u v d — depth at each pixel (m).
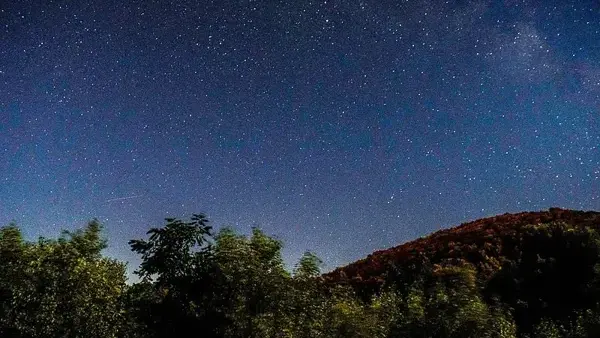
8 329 14.80
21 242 16.53
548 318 28.03
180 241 10.84
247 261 11.62
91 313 15.22
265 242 12.60
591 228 37.03
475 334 14.89
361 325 17.23
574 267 32.31
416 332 15.56
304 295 13.88
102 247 17.20
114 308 15.39
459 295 15.88
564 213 45.88
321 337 14.72
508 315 18.84
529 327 27.81
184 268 10.81
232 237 11.88
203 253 11.19
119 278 17.53
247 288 11.47
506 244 38.66
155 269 10.66
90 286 15.67
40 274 15.30
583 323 23.36
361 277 37.72
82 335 15.01
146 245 10.84
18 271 15.41
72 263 15.66
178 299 10.76
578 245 33.69
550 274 32.09
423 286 27.72
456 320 15.14
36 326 14.66
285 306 12.46
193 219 11.07
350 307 18.53
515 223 43.75
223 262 11.34
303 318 13.74
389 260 40.84
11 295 15.12
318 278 15.95
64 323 15.00
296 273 14.23
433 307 15.91
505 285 32.31
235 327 11.01
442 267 35.38
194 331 10.52
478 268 35.62
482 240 40.25
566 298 30.11
